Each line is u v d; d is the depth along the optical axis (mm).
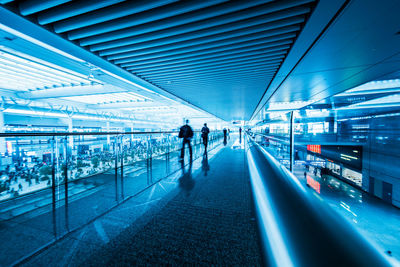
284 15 2566
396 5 2223
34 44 4262
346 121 19531
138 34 2988
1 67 6594
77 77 7910
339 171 20344
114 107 14984
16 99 11117
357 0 2170
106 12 2527
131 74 4504
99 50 3477
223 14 2652
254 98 8078
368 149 16672
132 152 3521
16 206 1918
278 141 4492
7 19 2479
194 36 2990
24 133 1906
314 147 24469
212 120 33812
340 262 258
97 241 1558
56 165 2230
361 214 15961
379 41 3098
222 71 4508
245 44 3244
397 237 13484
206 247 1473
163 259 1360
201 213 1998
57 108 14859
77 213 2020
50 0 2279
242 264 1305
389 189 14641
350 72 4641
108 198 2416
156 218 1905
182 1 2457
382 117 15281
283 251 358
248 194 2521
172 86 5863
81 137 2578
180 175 3514
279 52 3562
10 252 1431
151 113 23406
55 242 1545
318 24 2678
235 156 5820
